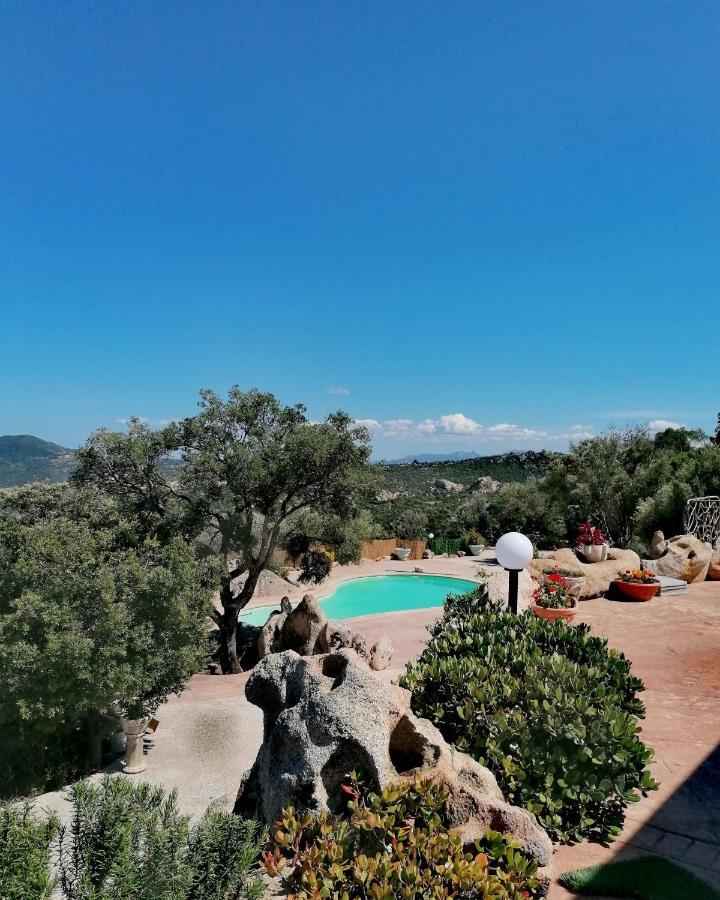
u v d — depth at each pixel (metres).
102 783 4.36
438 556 41.66
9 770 10.32
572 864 5.04
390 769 4.43
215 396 18.38
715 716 8.58
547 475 43.06
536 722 5.69
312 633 15.44
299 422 19.34
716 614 15.25
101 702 9.92
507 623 8.38
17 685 9.39
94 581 10.27
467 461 106.88
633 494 37.59
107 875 3.68
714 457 30.33
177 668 10.88
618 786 5.41
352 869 3.75
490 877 3.57
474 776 4.60
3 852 3.50
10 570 10.93
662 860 5.01
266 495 18.36
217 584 16.42
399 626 19.72
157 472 18.34
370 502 21.50
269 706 5.33
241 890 3.74
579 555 21.06
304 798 4.37
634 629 13.78
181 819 4.04
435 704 6.08
